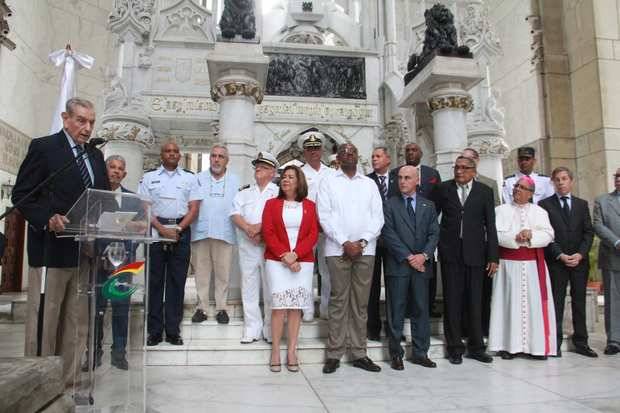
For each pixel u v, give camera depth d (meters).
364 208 3.94
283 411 2.75
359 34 13.26
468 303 4.29
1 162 10.02
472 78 5.91
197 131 11.74
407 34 14.21
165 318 4.20
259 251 4.27
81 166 2.96
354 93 11.86
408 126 10.79
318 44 13.14
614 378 3.55
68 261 2.81
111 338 2.32
